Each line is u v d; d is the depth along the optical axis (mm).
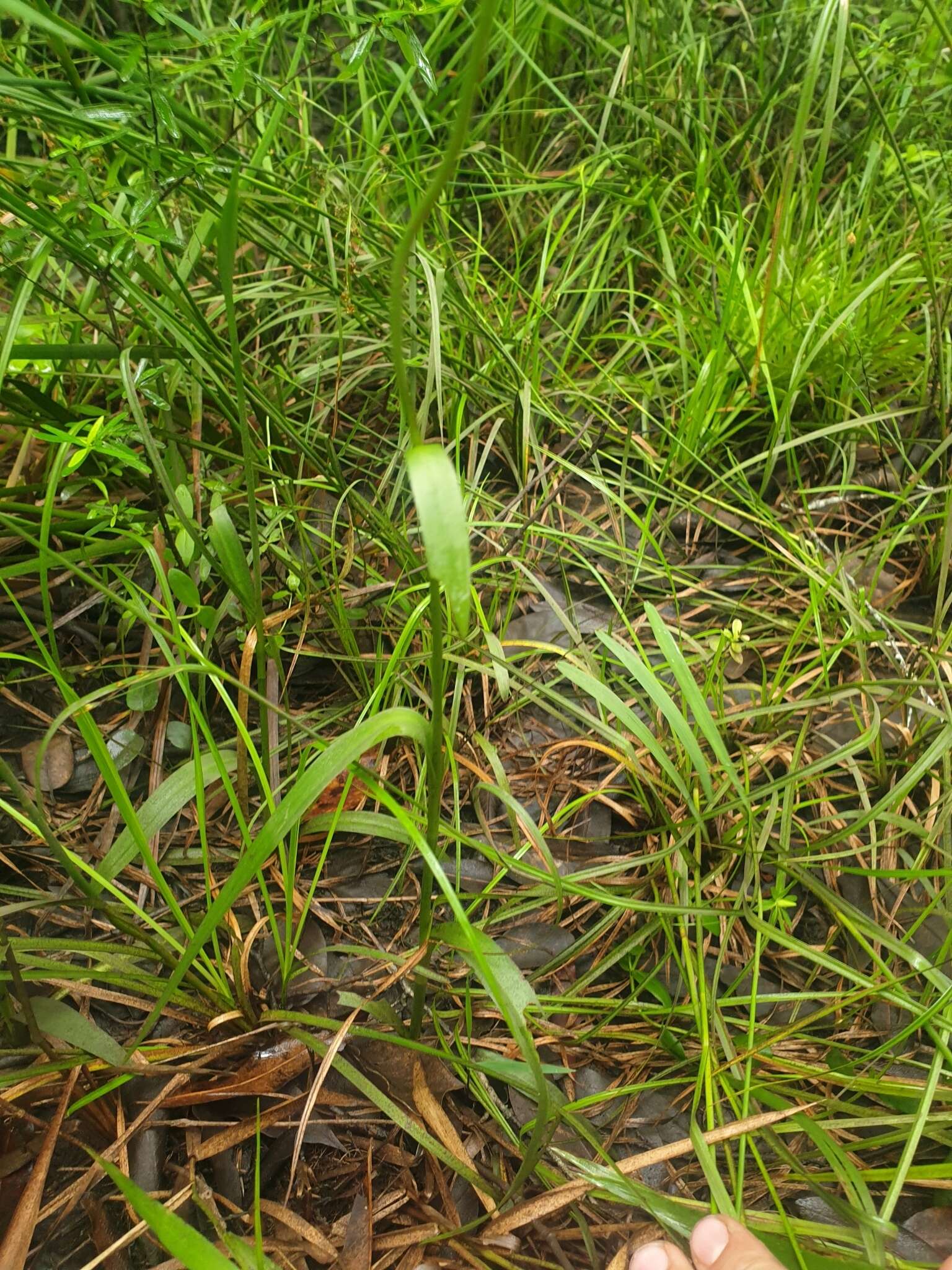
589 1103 307
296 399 494
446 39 554
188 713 406
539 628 447
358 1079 298
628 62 597
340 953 352
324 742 313
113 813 371
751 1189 314
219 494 362
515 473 495
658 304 517
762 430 527
